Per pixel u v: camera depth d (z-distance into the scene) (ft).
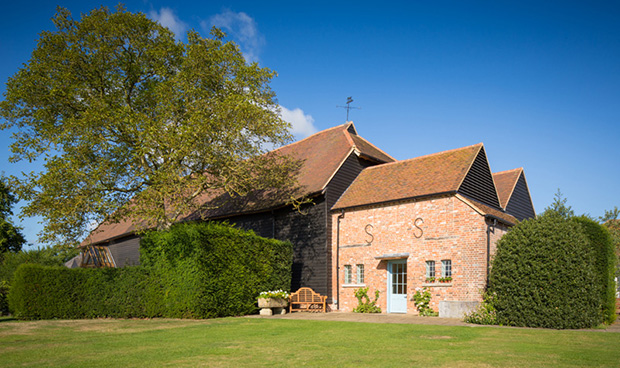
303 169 82.33
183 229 58.13
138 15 68.59
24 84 63.93
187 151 59.00
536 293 45.83
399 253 64.23
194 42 69.51
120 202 65.77
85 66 67.15
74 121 59.72
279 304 62.69
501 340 36.37
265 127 65.31
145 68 71.87
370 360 28.76
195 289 55.93
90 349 34.24
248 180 65.57
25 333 43.62
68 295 57.62
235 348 33.94
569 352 30.86
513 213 78.02
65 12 67.31
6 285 69.56
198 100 64.23
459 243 58.34
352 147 78.38
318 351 32.22
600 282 51.39
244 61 70.23
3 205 113.80
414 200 63.87
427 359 28.86
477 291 55.67
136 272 58.49
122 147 68.74
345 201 72.95
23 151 64.85
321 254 72.02
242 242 62.03
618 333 39.99
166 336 40.86
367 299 66.95
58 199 58.65
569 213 82.69
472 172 65.05
